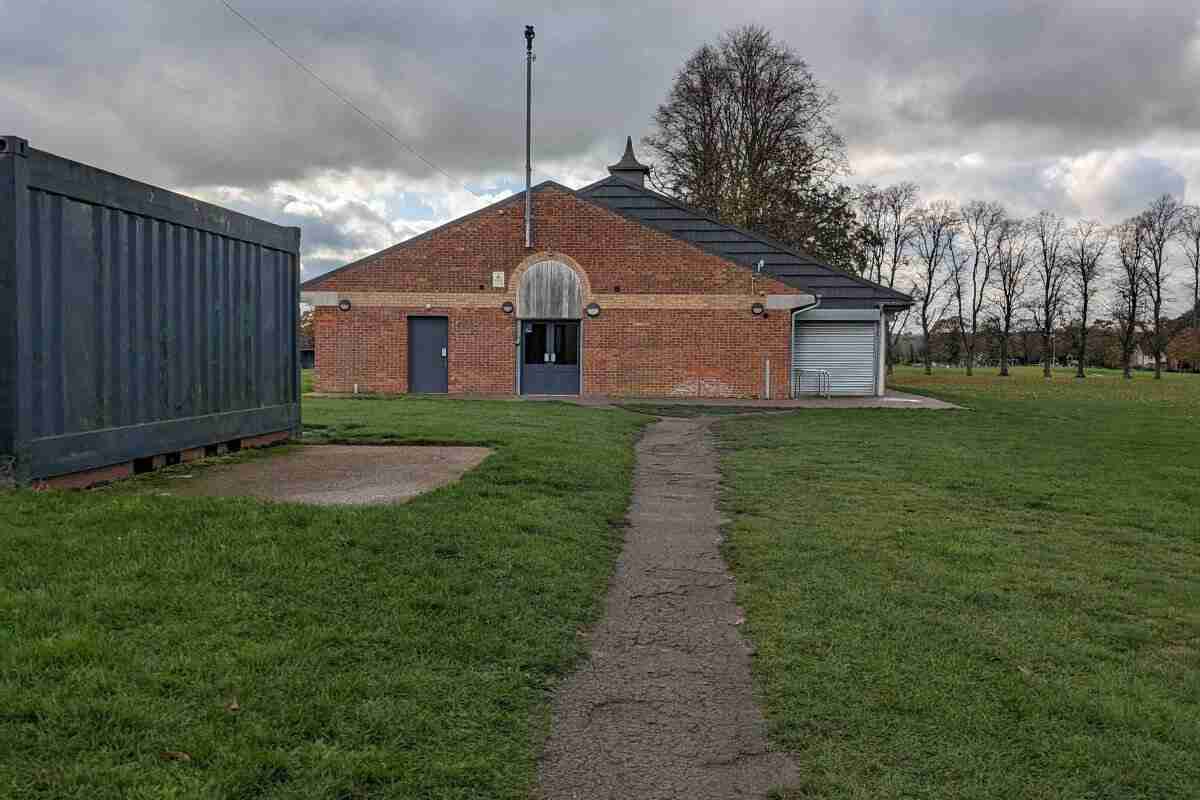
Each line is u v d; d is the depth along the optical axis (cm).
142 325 865
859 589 594
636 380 2492
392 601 497
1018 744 378
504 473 921
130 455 845
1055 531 798
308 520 630
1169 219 6350
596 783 347
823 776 352
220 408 1026
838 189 4775
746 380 2494
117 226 822
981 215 6831
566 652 474
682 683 447
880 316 2622
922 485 1020
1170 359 8088
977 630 518
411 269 2488
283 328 1187
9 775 296
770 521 812
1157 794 342
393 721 366
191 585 481
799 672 455
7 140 683
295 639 429
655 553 702
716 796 340
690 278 2480
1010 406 2595
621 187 2736
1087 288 6519
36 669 366
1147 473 1169
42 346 723
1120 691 434
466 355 2500
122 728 331
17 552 513
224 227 1020
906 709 411
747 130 4356
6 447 694
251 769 315
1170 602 592
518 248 2484
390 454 1088
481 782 335
